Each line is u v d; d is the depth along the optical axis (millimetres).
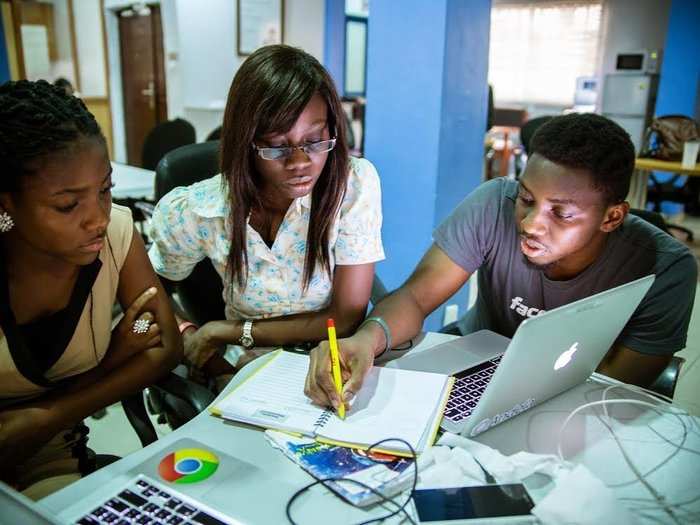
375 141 2705
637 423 1005
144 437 1152
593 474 854
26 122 835
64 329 1068
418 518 764
